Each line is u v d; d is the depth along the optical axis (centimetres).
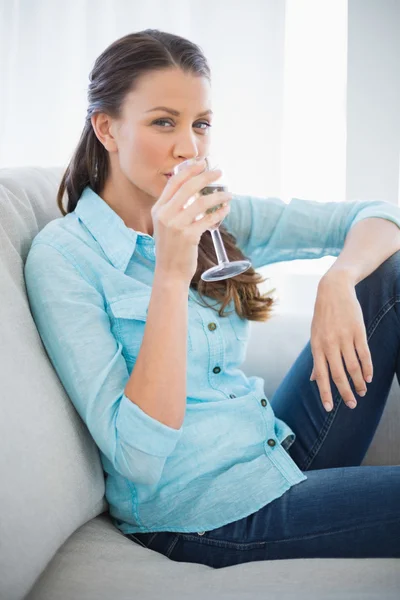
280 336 178
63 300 118
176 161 127
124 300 124
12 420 102
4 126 268
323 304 132
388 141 257
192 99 126
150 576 107
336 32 256
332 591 100
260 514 118
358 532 113
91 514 119
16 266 122
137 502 121
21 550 98
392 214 153
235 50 256
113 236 130
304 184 261
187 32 258
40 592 104
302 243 164
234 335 135
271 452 124
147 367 111
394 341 137
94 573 107
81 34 263
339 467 131
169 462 121
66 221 133
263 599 98
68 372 116
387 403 158
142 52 125
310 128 259
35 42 264
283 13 252
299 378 144
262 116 256
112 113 130
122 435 111
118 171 134
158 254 111
